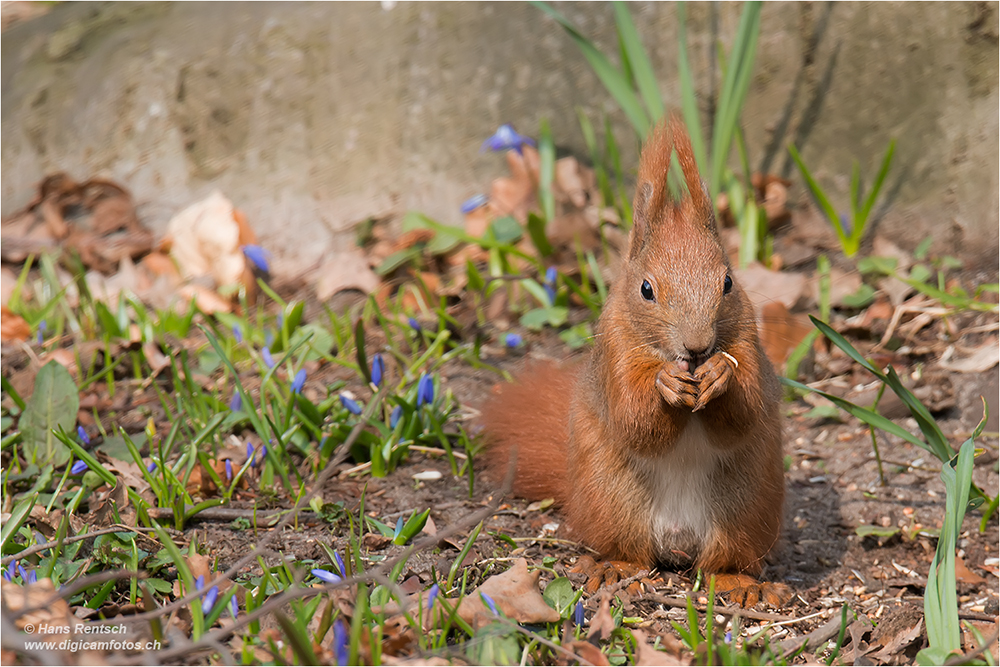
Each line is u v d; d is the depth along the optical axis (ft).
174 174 44.65
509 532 25.35
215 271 39.73
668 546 24.08
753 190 41.16
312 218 43.34
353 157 44.34
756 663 17.89
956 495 20.40
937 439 23.39
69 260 40.98
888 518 27.02
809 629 21.48
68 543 20.71
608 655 18.79
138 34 46.62
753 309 23.48
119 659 15.53
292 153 44.52
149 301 38.78
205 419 28.22
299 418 28.48
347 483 27.53
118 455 26.96
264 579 19.65
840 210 41.01
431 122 44.34
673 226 22.63
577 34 37.11
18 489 25.25
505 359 34.81
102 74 46.01
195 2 47.70
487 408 28.99
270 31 45.37
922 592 23.71
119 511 23.08
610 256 39.40
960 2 39.09
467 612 18.81
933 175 39.58
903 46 40.11
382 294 38.78
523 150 43.21
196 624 17.37
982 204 38.45
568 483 25.25
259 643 18.02
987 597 23.56
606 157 43.70
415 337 35.50
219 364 33.35
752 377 22.12
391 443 28.43
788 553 25.64
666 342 21.68
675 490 23.67
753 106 42.52
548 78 44.09
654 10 43.60
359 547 22.74
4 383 29.27
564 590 20.38
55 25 48.11
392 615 18.94
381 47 44.83
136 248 41.91
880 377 23.36
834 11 41.16
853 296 36.11
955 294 35.73
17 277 41.27
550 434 27.12
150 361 33.32
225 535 23.93
